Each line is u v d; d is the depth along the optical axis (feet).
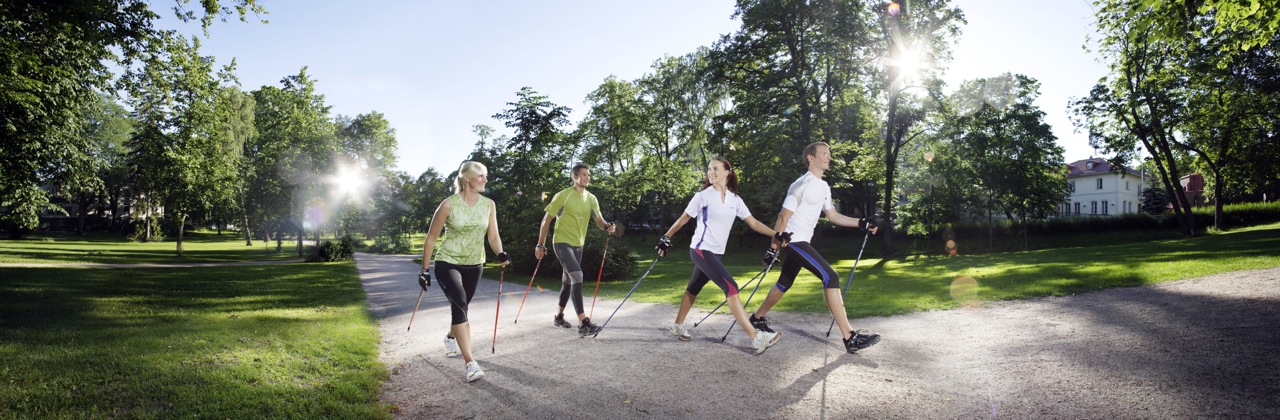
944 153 95.76
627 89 137.28
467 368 13.57
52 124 52.01
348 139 150.20
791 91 89.86
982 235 125.39
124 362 13.56
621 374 13.62
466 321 14.08
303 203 118.21
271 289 37.27
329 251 91.30
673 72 127.24
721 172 16.12
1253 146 95.09
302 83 125.59
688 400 11.57
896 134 87.71
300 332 18.84
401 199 190.39
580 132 140.05
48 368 12.82
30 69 41.78
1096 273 30.48
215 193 104.12
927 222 97.14
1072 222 123.13
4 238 146.82
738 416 10.59
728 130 97.86
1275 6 24.26
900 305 23.52
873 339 14.79
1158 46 84.64
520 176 89.81
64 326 18.94
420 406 11.84
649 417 10.69
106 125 156.25
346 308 27.43
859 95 92.58
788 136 88.07
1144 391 10.77
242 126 109.50
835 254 114.32
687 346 16.43
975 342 15.96
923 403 10.97
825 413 10.56
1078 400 10.60
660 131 133.90
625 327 20.16
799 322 20.40
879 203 104.42
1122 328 16.20
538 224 57.67
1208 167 106.11
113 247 128.57
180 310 24.52
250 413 10.74
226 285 39.17
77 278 41.32
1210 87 88.99
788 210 15.80
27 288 32.76
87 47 44.62
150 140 90.17
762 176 93.09
